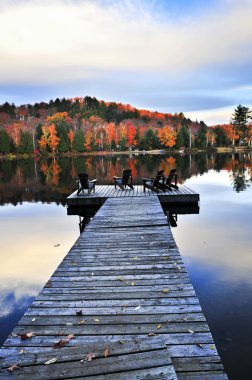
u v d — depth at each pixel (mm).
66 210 11438
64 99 134500
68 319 3027
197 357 2430
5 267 5781
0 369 2260
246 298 4199
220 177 20391
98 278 4012
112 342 2453
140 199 10195
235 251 6145
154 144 74188
